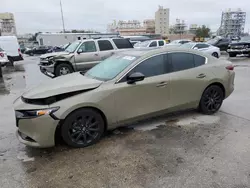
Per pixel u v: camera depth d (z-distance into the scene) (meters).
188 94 4.04
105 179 2.52
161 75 3.73
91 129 3.28
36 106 2.93
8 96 6.62
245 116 4.33
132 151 3.10
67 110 3.00
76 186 2.42
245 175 2.51
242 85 6.98
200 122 4.06
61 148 3.23
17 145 3.40
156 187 2.37
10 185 2.46
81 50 8.98
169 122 4.09
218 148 3.12
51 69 8.88
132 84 3.44
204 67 4.21
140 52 3.87
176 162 2.81
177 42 21.88
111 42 9.54
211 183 2.40
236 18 86.12
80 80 3.53
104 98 3.25
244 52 16.28
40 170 2.73
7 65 15.19
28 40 74.56
